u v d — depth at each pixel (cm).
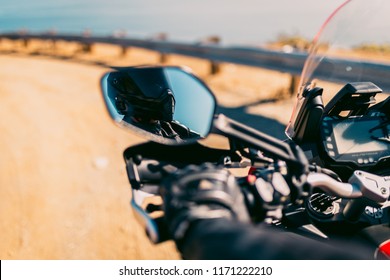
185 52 1162
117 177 460
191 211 96
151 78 171
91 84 959
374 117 207
